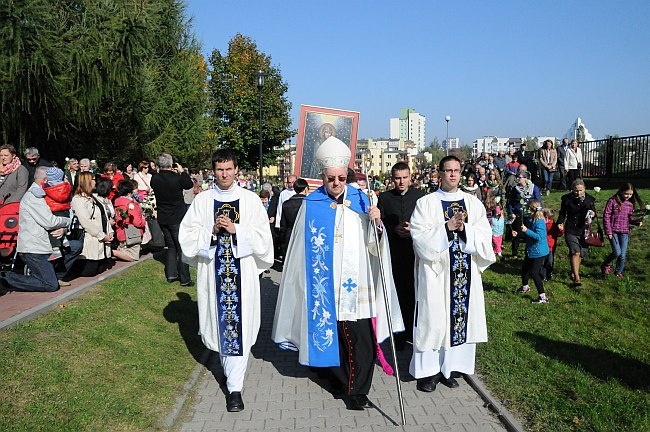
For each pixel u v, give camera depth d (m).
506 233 14.15
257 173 39.94
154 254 11.09
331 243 5.41
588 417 4.77
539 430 4.62
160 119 25.77
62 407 4.47
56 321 6.00
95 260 8.48
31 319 5.96
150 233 11.06
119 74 17.38
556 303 8.86
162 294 8.20
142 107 23.08
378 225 5.50
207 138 32.06
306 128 9.10
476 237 5.49
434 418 4.96
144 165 11.88
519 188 12.27
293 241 5.71
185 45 31.06
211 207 5.43
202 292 5.45
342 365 5.31
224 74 34.47
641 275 9.87
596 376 5.77
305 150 9.19
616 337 7.15
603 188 17.88
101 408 4.65
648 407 4.97
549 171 17.83
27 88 14.64
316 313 5.35
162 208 8.95
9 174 8.43
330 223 5.46
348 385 5.16
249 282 5.35
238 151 32.78
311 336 5.34
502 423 4.85
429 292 5.47
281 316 5.73
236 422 4.86
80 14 17.55
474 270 5.61
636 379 5.69
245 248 5.23
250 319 5.32
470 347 5.70
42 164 9.55
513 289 9.78
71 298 7.06
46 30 15.13
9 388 4.46
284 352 6.95
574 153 18.59
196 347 6.67
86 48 16.61
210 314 5.38
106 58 16.78
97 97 17.05
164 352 6.24
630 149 18.97
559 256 11.73
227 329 5.25
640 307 8.52
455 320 5.52
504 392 5.40
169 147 27.34
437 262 5.49
